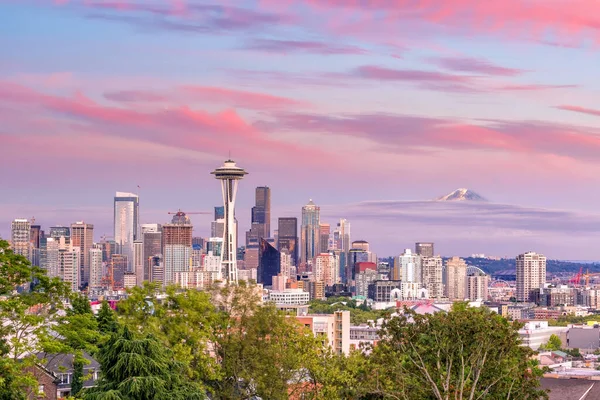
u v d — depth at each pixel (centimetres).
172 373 13012
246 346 16088
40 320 12800
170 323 16262
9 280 13125
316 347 16462
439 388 13912
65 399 12681
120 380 12638
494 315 14325
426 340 13800
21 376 12262
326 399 15738
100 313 18012
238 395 16425
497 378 13812
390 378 13900
